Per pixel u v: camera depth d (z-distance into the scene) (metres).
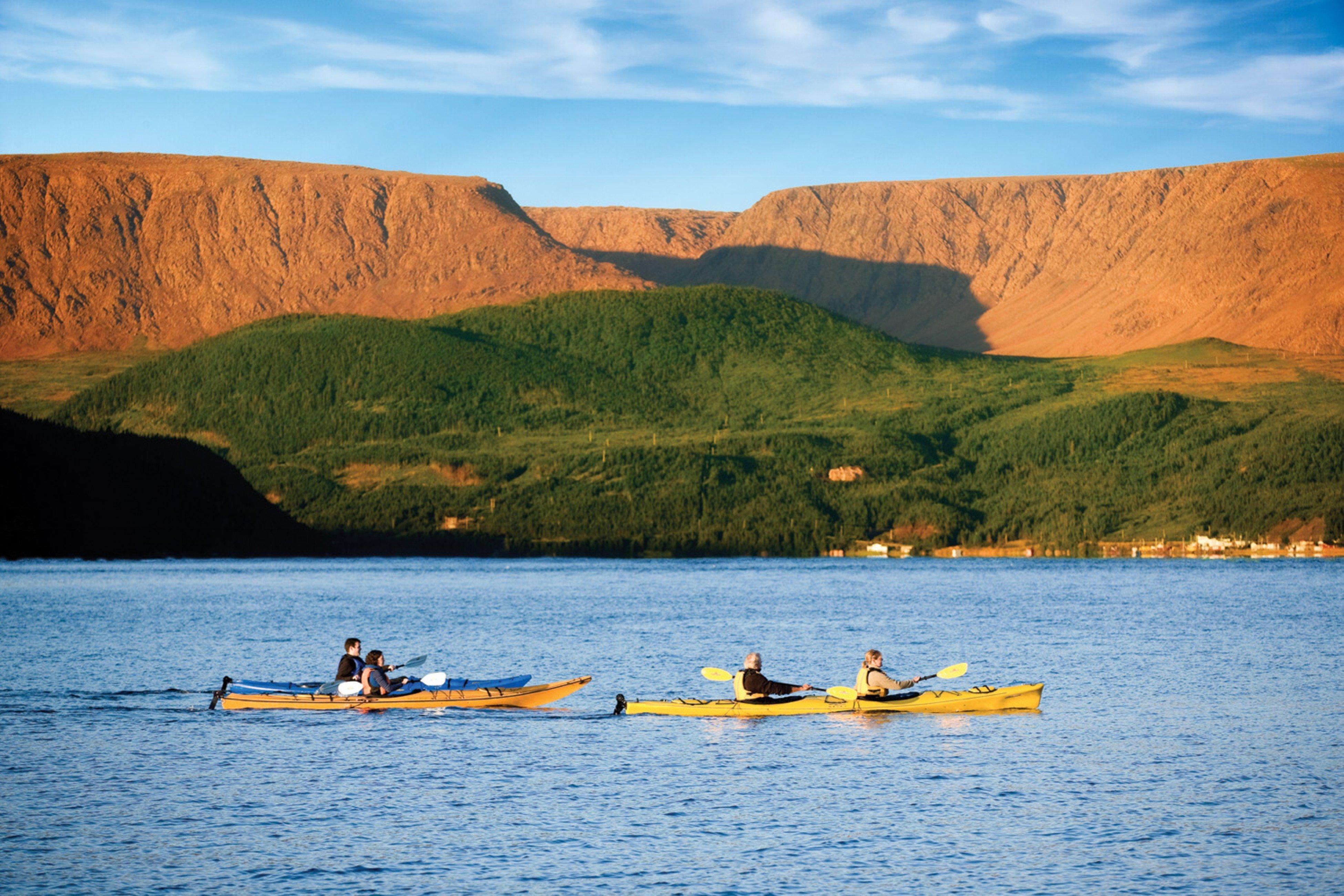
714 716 89.56
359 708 92.19
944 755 75.56
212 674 120.31
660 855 55.00
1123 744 78.69
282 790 67.00
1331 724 85.75
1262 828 58.56
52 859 54.62
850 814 61.66
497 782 68.88
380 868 53.28
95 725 86.81
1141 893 49.88
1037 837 57.44
